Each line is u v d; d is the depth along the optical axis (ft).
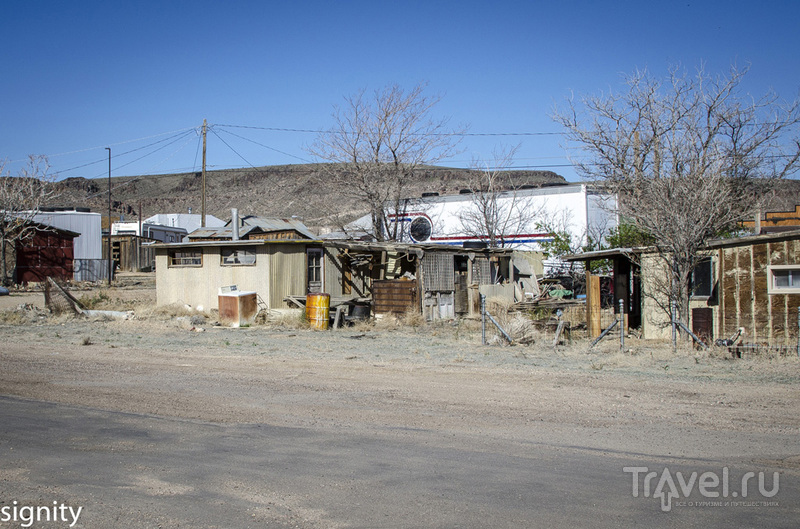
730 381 33.27
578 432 24.39
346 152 107.34
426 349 47.60
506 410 27.81
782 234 44.50
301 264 73.82
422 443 23.11
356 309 67.62
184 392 32.12
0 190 132.46
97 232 162.50
